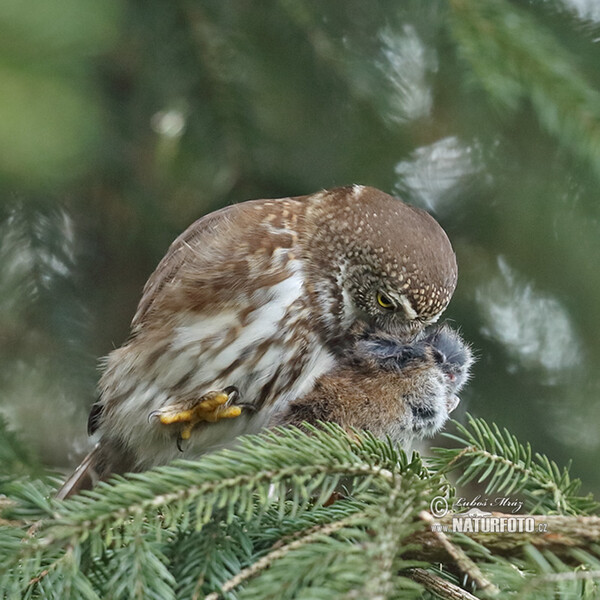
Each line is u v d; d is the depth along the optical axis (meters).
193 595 6.06
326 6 11.48
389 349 9.59
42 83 6.25
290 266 10.19
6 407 12.29
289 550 6.09
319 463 6.51
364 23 11.64
